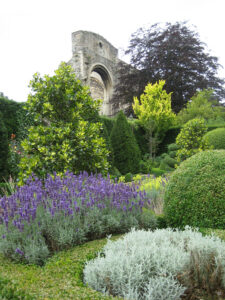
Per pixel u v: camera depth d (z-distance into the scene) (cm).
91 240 321
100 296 167
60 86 570
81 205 321
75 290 174
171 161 1352
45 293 164
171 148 1534
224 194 340
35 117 573
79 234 294
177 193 378
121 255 222
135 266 211
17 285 167
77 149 543
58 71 587
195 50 2258
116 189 379
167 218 385
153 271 210
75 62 2238
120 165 1255
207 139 1058
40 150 508
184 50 2192
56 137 533
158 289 193
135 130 1698
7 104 956
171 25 2370
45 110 562
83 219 328
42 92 570
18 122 973
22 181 503
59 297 160
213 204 344
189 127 1048
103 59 2511
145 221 374
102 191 344
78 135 536
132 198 395
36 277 198
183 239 261
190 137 1040
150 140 1634
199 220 350
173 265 210
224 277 218
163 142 1789
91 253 257
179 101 2161
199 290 221
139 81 2252
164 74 2181
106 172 598
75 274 211
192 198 361
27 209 279
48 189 334
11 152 803
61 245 280
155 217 389
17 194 313
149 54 2288
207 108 1777
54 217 295
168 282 193
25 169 524
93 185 373
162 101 1700
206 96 1909
